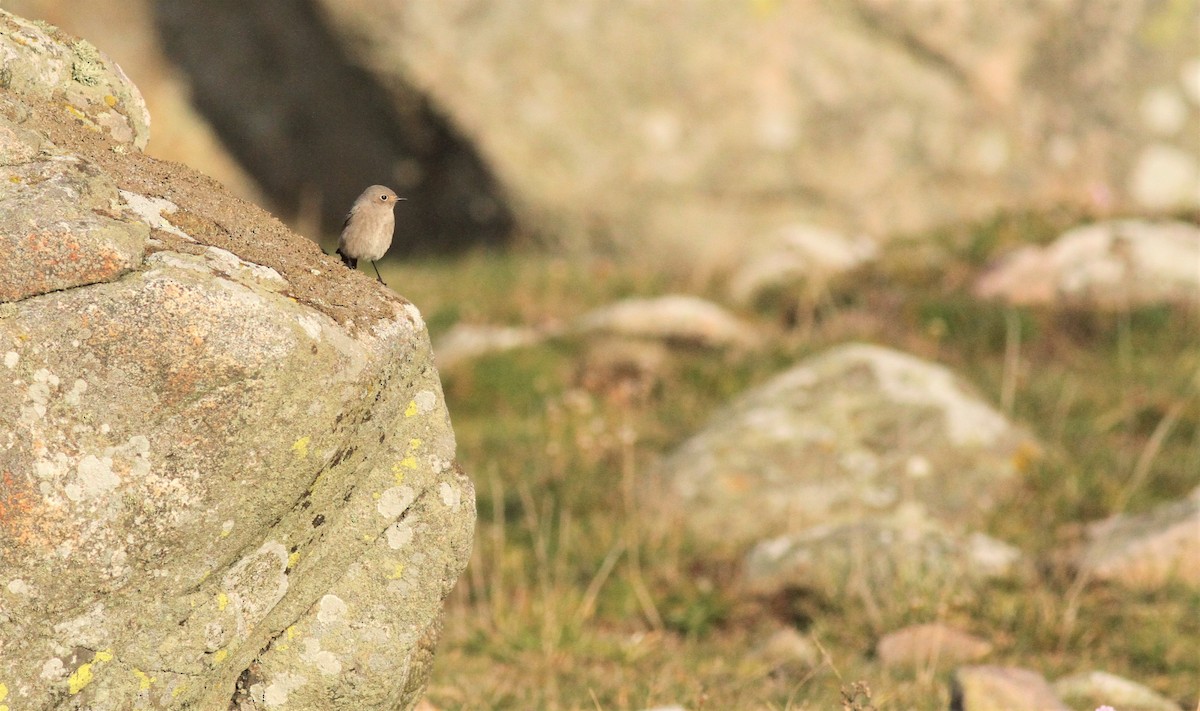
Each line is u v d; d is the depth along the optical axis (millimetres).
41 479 6289
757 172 32469
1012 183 32375
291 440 6766
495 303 26906
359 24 32156
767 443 18016
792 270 27391
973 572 14859
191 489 6531
